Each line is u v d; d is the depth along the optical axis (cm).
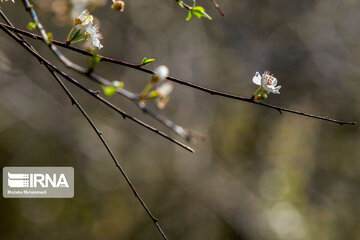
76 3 211
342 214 805
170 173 815
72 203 830
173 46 847
